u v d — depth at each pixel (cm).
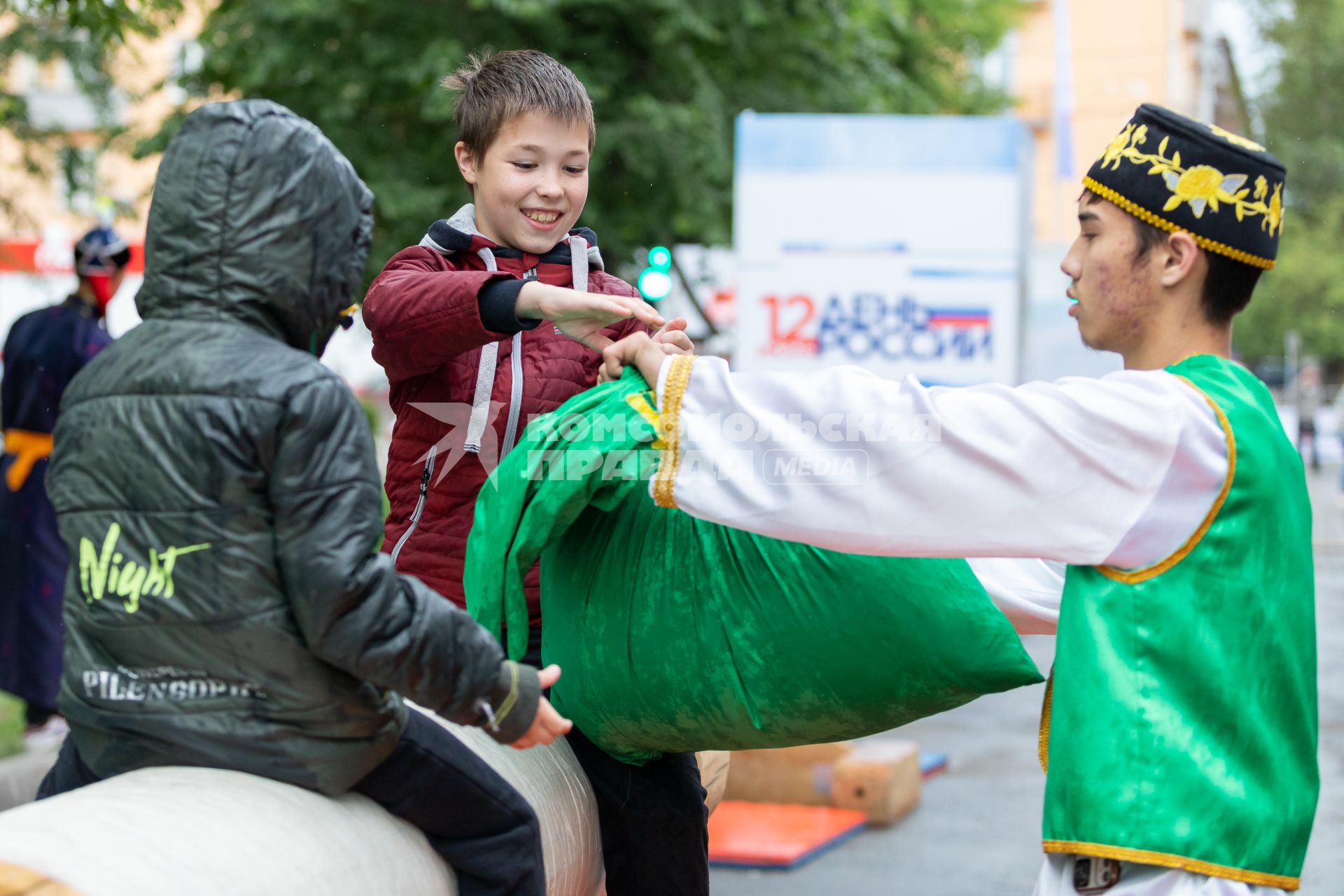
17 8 1034
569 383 418
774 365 1444
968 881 775
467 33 1811
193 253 303
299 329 312
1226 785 308
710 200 1894
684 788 420
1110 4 4903
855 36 2214
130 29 1033
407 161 1853
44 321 898
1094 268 348
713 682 366
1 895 255
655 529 374
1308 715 327
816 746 903
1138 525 320
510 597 371
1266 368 6069
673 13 1816
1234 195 333
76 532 304
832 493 330
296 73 1847
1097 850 306
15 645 907
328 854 300
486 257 418
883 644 357
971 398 327
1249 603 318
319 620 290
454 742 344
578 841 394
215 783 300
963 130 1422
